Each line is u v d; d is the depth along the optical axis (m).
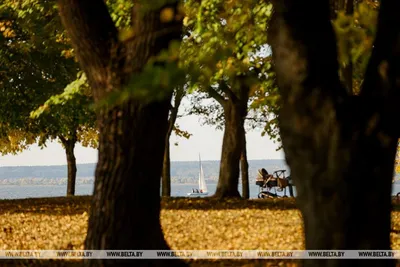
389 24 9.45
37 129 54.72
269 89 18.09
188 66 8.41
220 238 22.64
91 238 13.83
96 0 13.67
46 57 47.41
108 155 13.73
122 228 13.68
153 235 13.94
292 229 24.47
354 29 11.52
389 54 9.34
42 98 47.94
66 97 30.03
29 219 30.69
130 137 13.61
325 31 9.33
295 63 9.21
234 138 42.78
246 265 17.84
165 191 53.25
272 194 51.09
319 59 9.22
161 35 13.23
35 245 22.55
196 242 21.89
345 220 8.98
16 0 38.91
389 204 9.21
